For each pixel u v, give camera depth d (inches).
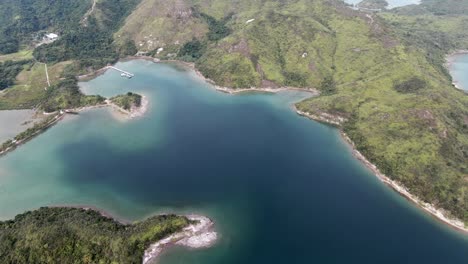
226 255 5831.7
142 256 5708.7
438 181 7303.2
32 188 7381.9
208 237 6136.8
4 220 6515.8
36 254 5447.8
